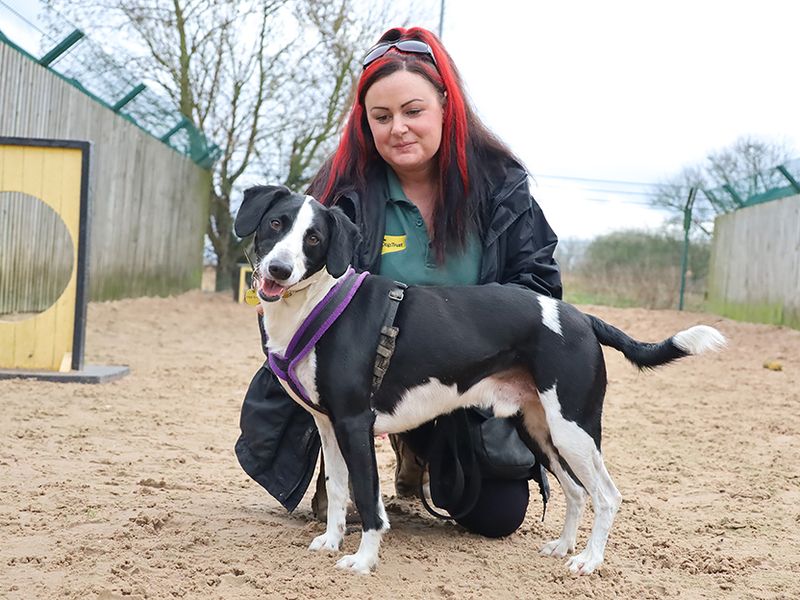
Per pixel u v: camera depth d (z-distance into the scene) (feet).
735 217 68.85
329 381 11.71
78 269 27.12
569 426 12.32
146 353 34.99
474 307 12.44
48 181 26.99
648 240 85.46
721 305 71.92
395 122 13.48
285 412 13.75
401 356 12.05
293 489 13.79
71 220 27.04
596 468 12.51
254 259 12.29
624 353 12.78
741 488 17.66
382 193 14.29
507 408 12.84
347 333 11.80
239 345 40.68
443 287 12.66
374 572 11.69
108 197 48.67
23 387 24.72
